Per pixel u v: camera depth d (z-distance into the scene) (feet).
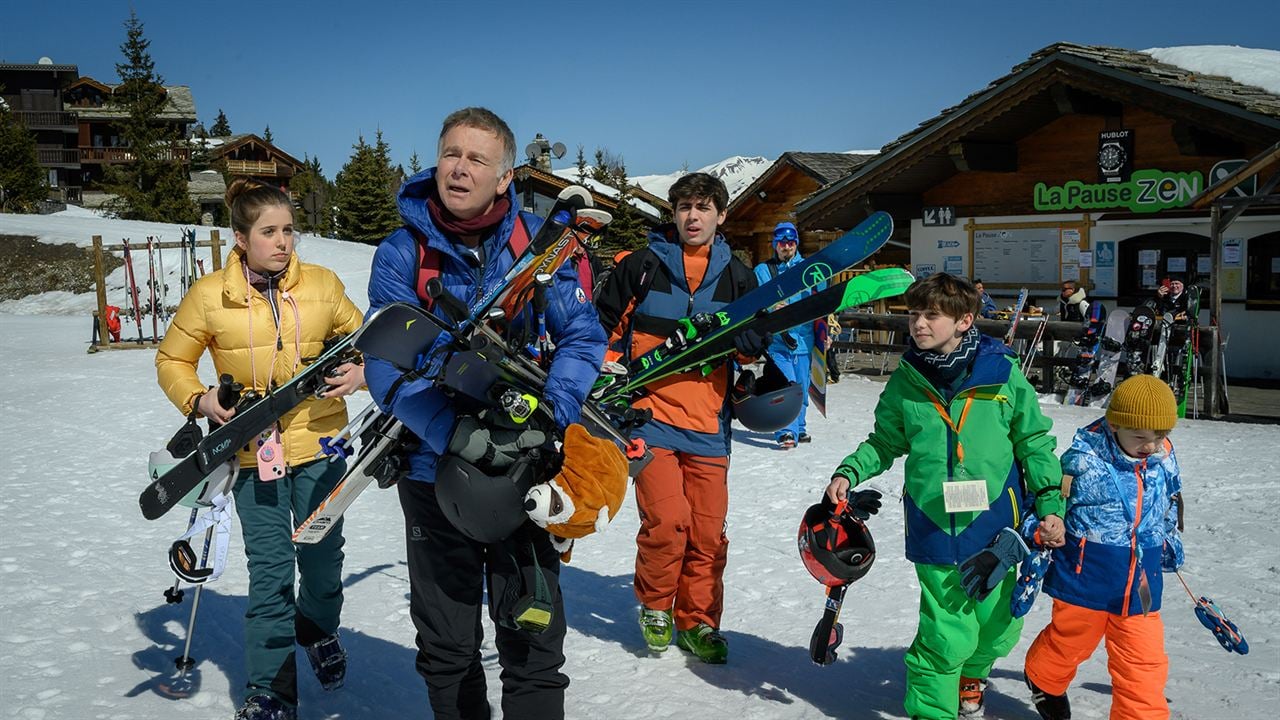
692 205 13.98
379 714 12.35
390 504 24.30
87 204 234.17
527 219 10.00
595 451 8.75
